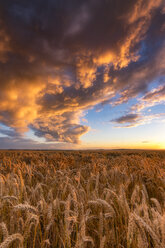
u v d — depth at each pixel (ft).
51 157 30.73
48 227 5.20
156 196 9.99
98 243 5.63
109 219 6.00
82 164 24.27
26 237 4.64
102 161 25.71
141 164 19.98
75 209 5.43
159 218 4.37
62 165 20.01
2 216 5.93
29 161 27.32
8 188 7.42
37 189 7.92
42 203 5.70
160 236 4.19
